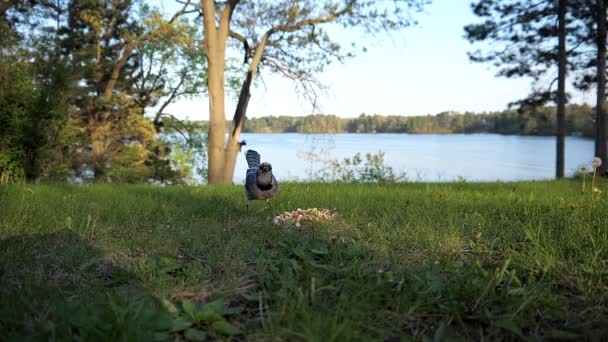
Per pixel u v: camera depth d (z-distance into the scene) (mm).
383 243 5488
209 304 3443
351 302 3377
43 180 16781
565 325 3330
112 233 6094
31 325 3199
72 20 26906
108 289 3891
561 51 25219
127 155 26344
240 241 5453
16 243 5211
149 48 28594
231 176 22328
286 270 4098
